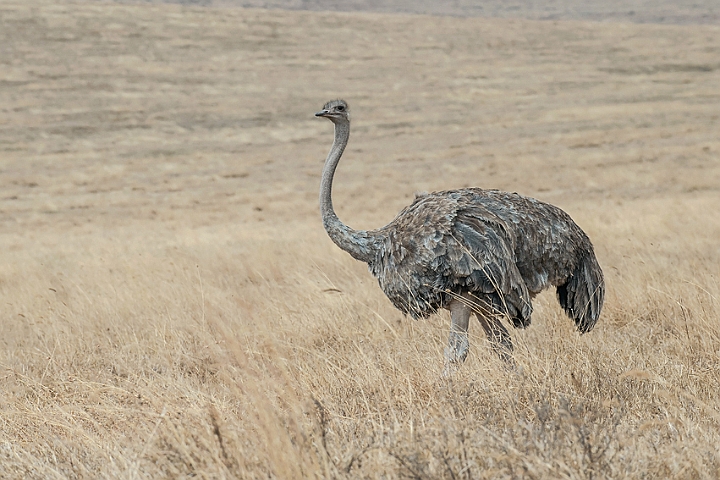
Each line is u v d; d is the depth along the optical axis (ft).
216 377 79.36
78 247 254.27
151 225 331.36
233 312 111.14
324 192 84.48
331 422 56.24
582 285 81.15
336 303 103.91
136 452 54.54
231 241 239.91
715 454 45.98
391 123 583.17
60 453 59.00
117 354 96.17
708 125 545.03
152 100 621.31
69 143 513.86
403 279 77.46
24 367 91.97
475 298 75.56
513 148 498.28
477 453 45.60
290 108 618.44
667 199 322.75
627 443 46.60
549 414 50.65
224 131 553.23
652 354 71.46
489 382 61.11
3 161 472.03
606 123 562.66
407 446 46.78
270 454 45.80
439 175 435.94
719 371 64.90
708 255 149.28
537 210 78.69
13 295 150.30
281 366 58.23
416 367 68.80
